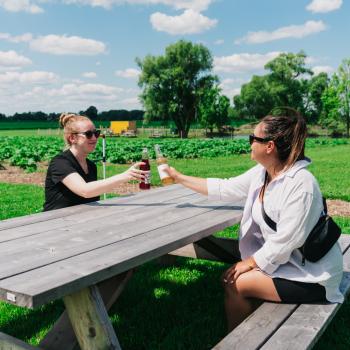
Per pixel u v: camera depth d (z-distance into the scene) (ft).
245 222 9.58
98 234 8.80
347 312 12.08
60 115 12.66
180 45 225.97
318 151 96.27
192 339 10.68
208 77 233.35
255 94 268.82
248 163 61.52
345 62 244.42
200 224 9.66
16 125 369.91
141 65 232.53
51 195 12.35
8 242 8.27
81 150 12.44
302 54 263.08
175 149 85.61
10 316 12.14
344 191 31.35
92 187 11.59
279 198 8.57
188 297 13.23
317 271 8.50
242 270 8.92
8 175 45.34
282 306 8.53
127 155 64.49
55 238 8.53
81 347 7.52
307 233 8.37
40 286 6.08
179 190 14.44
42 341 8.23
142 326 11.44
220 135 260.42
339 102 247.70
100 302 7.29
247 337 7.31
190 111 236.43
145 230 9.12
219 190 11.41
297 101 266.16
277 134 8.57
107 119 440.86
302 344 7.07
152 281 14.42
